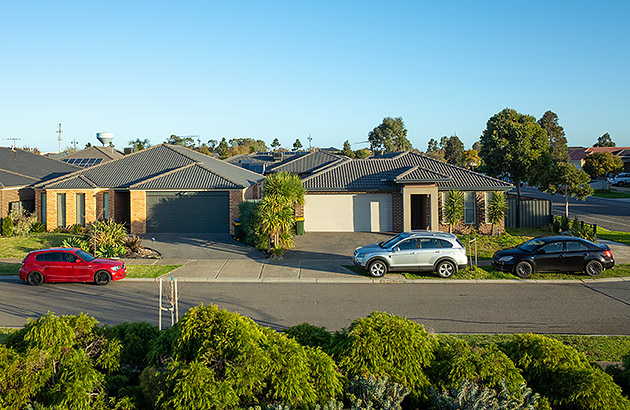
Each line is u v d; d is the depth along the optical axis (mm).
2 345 6539
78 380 6141
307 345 7289
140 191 27844
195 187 27812
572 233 24938
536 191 65000
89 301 14820
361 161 31250
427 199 27703
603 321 12227
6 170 33062
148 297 15320
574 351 6754
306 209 28156
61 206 29406
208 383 5766
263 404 6000
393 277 17969
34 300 14977
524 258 17609
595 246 17750
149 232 27969
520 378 6270
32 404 6070
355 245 24359
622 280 17109
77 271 17141
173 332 6949
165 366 6477
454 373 6379
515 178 39688
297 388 6004
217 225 28031
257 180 37188
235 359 6121
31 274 17188
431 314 13039
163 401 5754
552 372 6434
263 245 22578
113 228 23375
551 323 12109
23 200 31938
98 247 22469
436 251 17859
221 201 28031
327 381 6293
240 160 60625
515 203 30203
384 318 7320
